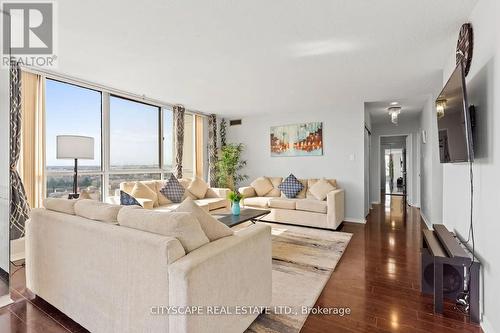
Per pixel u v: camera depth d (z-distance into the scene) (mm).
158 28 2287
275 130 5938
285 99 4746
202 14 2078
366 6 1988
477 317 1822
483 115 1823
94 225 1628
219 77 3553
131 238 1415
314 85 3924
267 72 3363
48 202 2094
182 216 1416
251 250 1681
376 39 2504
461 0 1914
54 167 3531
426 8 2014
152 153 4984
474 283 1840
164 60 2971
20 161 3098
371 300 2117
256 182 5625
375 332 1726
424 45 2627
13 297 2174
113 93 4215
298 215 4617
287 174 5797
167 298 1287
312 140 5527
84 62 3029
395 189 9844
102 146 4102
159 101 4883
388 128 7516
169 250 1284
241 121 6355
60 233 1838
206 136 6113
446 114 2232
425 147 5258
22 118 3115
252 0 1904
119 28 2283
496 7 1620
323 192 4828
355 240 3758
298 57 2904
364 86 3988
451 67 2836
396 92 4332
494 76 1646
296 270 2680
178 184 4617
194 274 1245
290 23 2219
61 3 1929
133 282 1414
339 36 2443
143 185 4078
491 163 1694
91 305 1632
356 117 5105
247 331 1709
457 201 2523
